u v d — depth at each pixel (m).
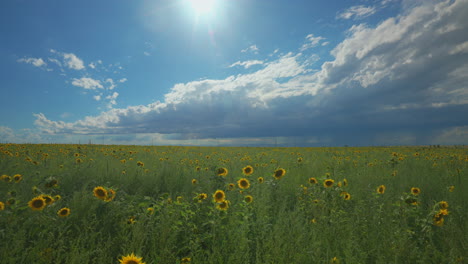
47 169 7.07
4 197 4.36
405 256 2.92
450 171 8.02
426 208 5.06
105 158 10.21
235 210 4.13
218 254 2.79
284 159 12.42
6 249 2.62
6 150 10.79
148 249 3.07
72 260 2.51
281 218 3.63
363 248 3.22
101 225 3.65
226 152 18.22
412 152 17.69
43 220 3.37
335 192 5.02
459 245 3.10
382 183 6.97
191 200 5.01
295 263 2.63
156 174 7.10
